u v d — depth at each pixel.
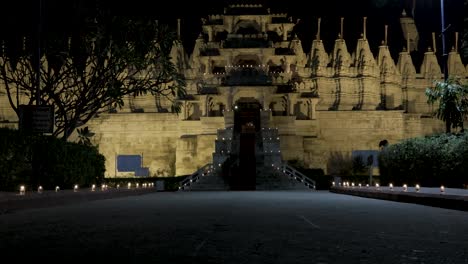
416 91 78.62
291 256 8.10
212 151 65.69
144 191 40.31
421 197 22.66
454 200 19.34
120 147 70.88
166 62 37.06
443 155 33.72
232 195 34.78
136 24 35.66
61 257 7.86
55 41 35.91
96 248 8.85
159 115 70.88
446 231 11.77
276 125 68.06
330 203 23.94
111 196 30.55
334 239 10.23
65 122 35.72
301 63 74.75
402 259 7.84
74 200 24.41
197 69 73.00
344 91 74.75
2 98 70.00
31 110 29.28
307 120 69.94
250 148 60.06
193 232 11.38
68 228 12.16
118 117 71.06
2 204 17.19
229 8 71.50
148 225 12.95
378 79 76.50
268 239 10.18
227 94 67.44
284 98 70.06
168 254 8.23
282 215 16.47
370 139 72.62
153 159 70.50
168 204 23.14
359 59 75.56
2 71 36.00
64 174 29.64
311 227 12.56
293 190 48.53
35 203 20.03
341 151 72.25
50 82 36.66
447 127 36.38
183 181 51.12
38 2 34.97
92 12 36.22
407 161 38.44
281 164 54.09
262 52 68.88
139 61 35.88
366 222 13.98
